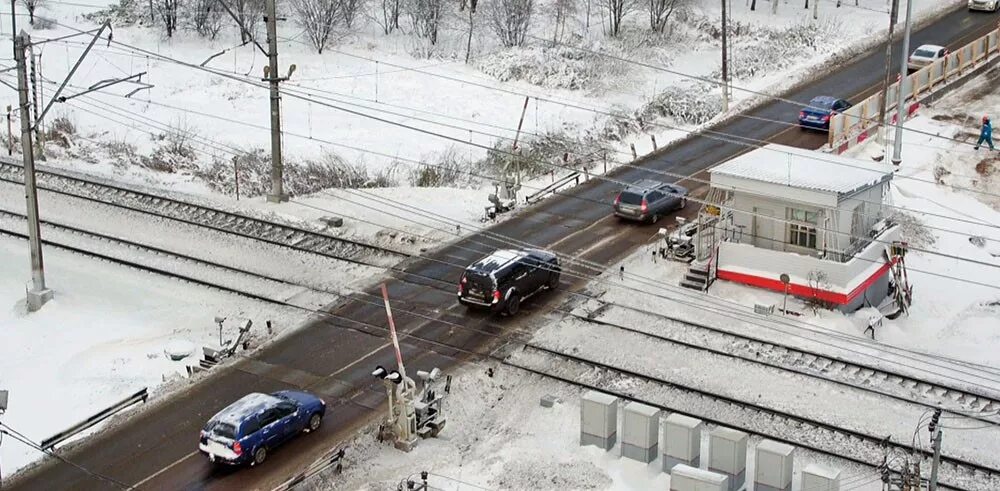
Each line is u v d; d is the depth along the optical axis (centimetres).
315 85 6569
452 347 3819
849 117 5478
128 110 6178
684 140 5888
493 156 5569
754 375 3656
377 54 7125
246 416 3120
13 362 3847
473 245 4616
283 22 7519
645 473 3145
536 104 6419
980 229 4903
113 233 4731
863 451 3250
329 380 3622
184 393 3559
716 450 3078
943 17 7650
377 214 4919
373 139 5878
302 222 4816
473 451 3266
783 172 4222
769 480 3030
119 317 4122
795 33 7344
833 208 4022
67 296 4250
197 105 6281
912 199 5075
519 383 3622
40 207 4975
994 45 6762
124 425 3391
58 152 5584
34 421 3481
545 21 7656
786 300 4091
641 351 3803
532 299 4153
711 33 7444
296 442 3269
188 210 4916
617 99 6544
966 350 3994
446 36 7431
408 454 3225
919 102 6034
